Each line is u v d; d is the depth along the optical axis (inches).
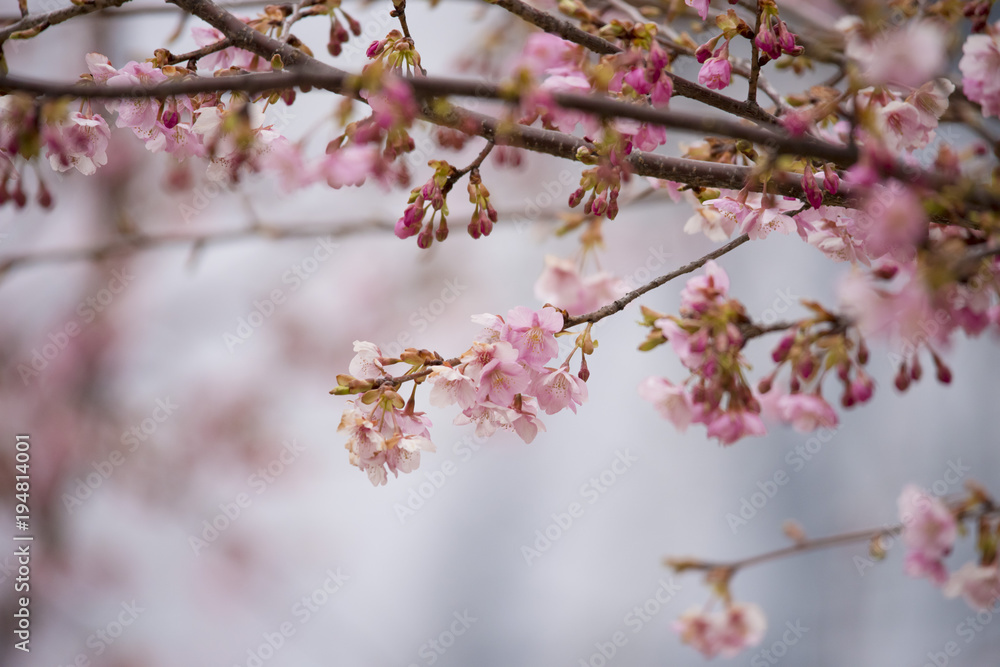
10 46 100.6
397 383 67.4
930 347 70.1
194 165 88.9
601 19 71.0
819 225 68.3
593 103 63.9
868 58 65.9
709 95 67.2
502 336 67.6
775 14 66.9
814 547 76.1
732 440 70.6
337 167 67.4
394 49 66.4
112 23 105.5
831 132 70.4
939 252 65.5
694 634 77.6
